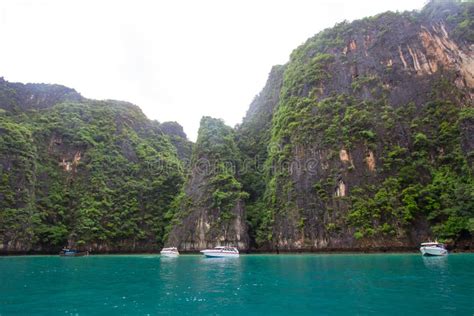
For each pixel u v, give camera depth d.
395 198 62.75
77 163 105.06
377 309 17.09
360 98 77.00
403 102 74.94
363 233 61.72
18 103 119.25
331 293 21.73
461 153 63.00
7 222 79.00
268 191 80.69
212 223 79.75
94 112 121.31
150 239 96.25
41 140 103.81
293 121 80.19
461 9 81.12
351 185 67.19
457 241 57.16
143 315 17.11
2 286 27.30
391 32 84.06
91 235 88.75
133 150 116.12
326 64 84.06
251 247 78.38
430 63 77.94
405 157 67.19
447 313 15.97
